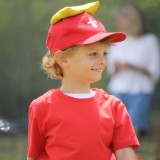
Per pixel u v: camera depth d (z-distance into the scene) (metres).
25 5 20.59
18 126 18.86
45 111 8.16
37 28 20.47
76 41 8.09
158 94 17.59
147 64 15.88
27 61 20.58
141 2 19.23
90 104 8.11
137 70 15.77
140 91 15.78
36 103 8.23
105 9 19.36
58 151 8.04
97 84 18.97
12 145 18.06
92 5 8.33
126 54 15.84
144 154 16.84
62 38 8.20
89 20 8.20
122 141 8.05
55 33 8.27
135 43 15.84
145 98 15.84
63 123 8.02
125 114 8.18
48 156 8.22
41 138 8.28
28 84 20.55
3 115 20.62
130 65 15.75
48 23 20.30
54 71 8.44
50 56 8.41
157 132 16.44
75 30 8.12
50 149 8.14
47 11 20.31
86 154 7.95
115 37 8.33
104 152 8.02
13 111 20.58
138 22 15.88
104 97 8.25
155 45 15.98
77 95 8.15
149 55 15.90
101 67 8.17
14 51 20.72
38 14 20.42
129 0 19.31
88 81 8.18
